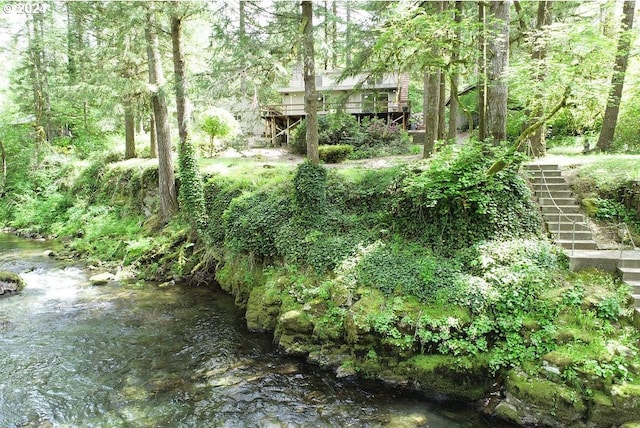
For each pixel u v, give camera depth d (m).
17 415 6.49
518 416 6.34
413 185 9.28
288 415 6.58
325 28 11.49
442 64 9.73
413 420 6.46
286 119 25.69
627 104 15.46
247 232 11.55
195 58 16.84
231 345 8.98
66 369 7.89
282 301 9.45
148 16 14.15
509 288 7.55
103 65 15.39
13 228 22.50
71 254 16.45
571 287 7.47
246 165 17.16
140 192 18.83
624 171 10.23
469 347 7.04
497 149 9.49
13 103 31.09
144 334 9.45
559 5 15.56
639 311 6.79
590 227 9.41
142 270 13.90
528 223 9.09
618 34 10.73
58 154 26.89
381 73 11.50
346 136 21.02
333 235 10.29
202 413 6.61
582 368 6.13
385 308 7.73
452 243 9.04
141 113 17.97
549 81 8.34
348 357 7.90
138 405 6.80
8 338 9.16
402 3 10.65
